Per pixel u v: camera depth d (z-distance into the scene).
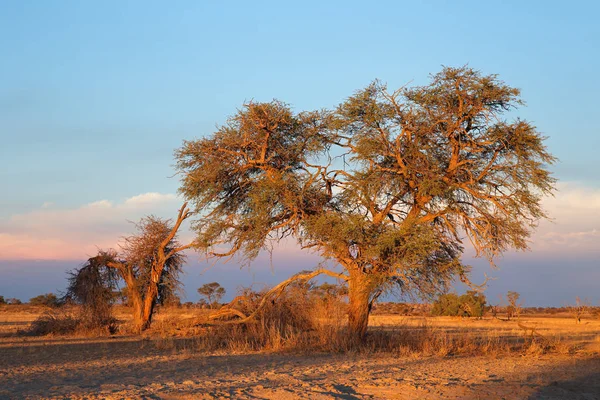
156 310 30.44
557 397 11.56
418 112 21.12
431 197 21.36
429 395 11.25
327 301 24.75
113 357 17.86
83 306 28.12
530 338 24.88
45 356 17.89
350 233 20.69
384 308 66.19
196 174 22.98
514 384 12.98
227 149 22.83
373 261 20.84
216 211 23.61
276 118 22.03
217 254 23.66
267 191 21.41
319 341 21.67
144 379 12.88
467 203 21.98
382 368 15.79
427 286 21.25
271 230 22.58
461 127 21.47
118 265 28.12
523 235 21.22
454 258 21.77
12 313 57.97
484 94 20.84
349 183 21.91
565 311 90.00
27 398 10.09
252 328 24.25
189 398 10.24
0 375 13.27
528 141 21.08
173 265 29.17
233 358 18.14
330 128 22.31
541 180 20.83
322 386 11.98
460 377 14.09
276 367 15.80
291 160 23.08
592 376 15.04
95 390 11.12
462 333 26.11
